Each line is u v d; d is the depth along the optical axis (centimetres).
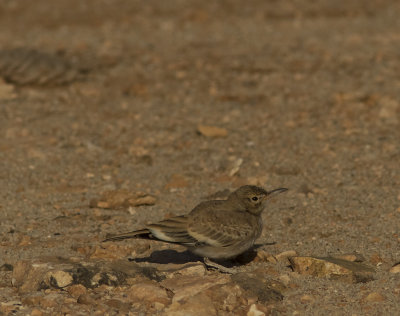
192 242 891
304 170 1481
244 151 1631
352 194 1299
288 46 2836
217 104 2077
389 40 2912
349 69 2458
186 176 1438
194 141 1722
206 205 932
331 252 1013
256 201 934
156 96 2169
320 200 1268
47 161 1557
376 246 1030
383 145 1633
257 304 797
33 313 783
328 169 1482
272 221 1161
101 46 2831
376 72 2402
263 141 1714
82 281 862
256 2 3862
